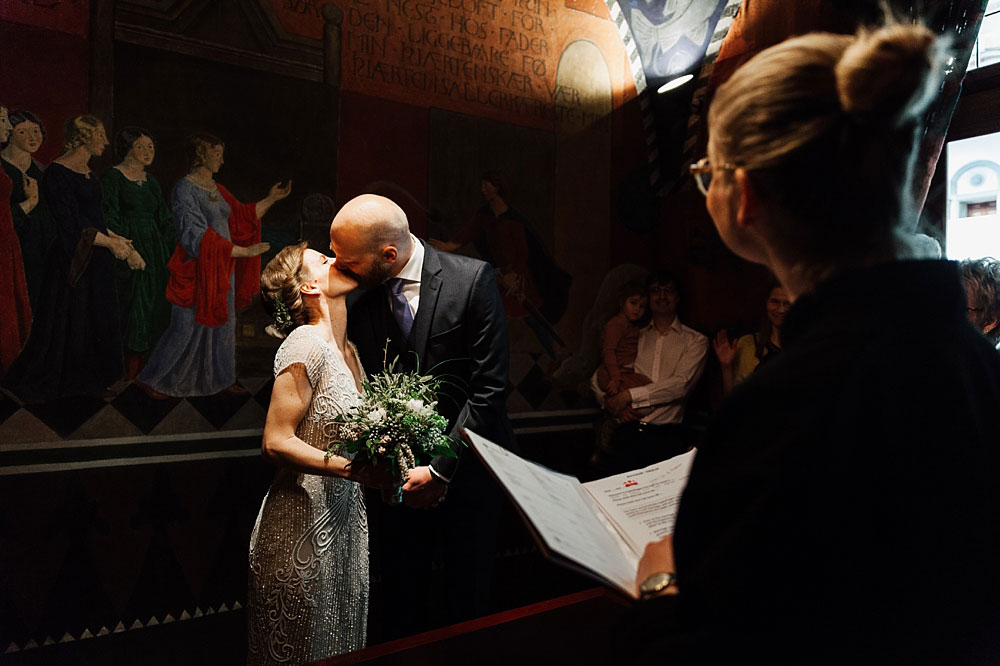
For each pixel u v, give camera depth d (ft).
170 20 12.61
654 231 18.60
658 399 16.17
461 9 15.74
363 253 9.03
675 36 16.96
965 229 12.96
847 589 2.25
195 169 12.88
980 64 12.68
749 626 2.30
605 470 16.75
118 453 12.19
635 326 17.57
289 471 7.93
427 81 15.37
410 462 7.87
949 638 2.31
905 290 2.49
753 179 2.66
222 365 13.16
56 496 11.68
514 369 16.67
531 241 16.88
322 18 14.10
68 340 11.82
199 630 12.76
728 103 2.70
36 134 11.52
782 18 14.55
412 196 15.24
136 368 12.37
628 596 3.13
